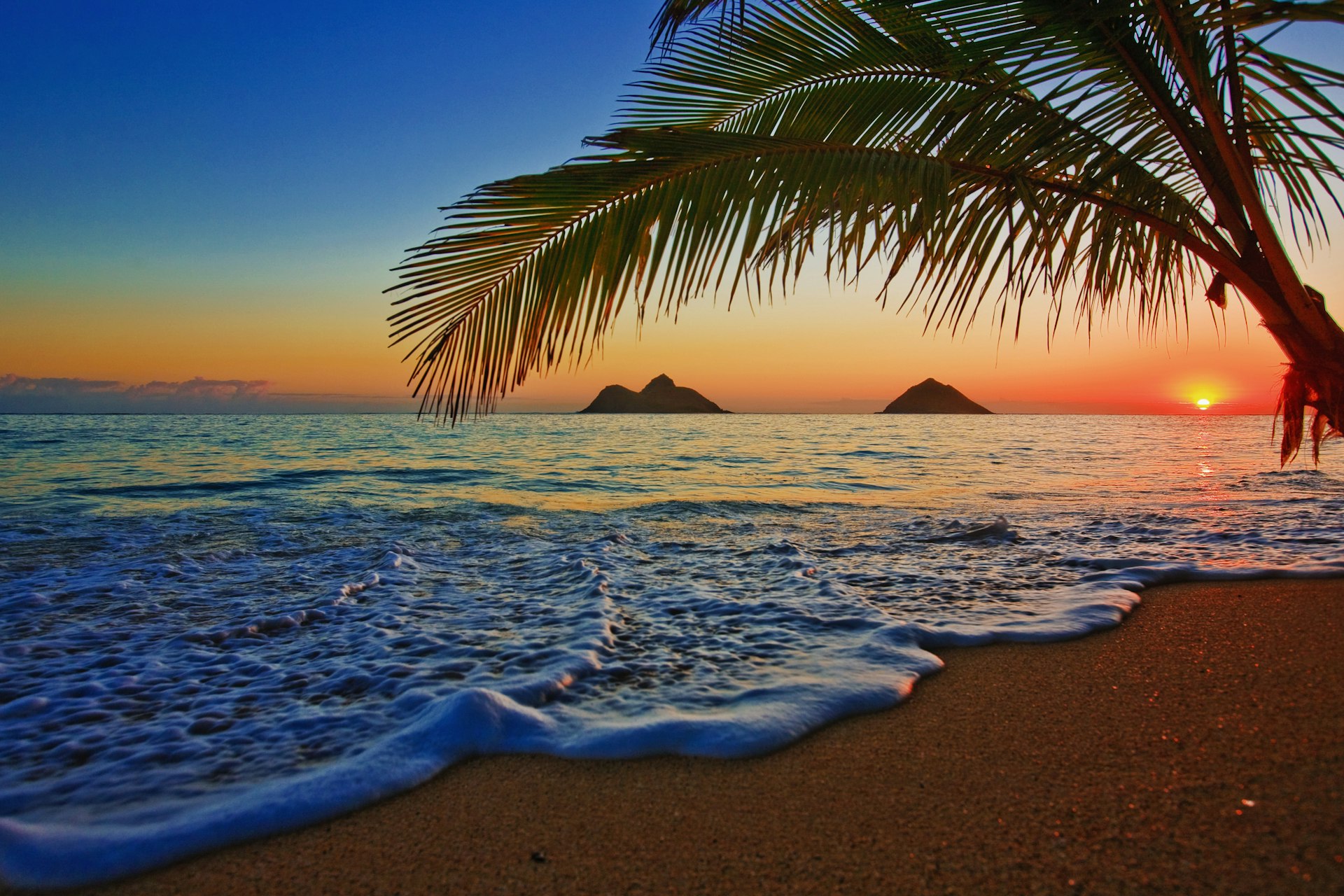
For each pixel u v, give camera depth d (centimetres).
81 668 273
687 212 243
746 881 132
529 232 240
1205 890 119
